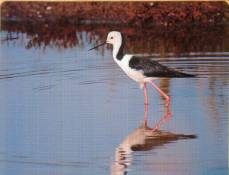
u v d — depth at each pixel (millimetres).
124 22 19984
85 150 10547
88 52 17219
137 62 13453
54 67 15648
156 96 13680
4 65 15781
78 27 20234
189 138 11055
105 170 9672
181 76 13414
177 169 9680
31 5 20500
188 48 17469
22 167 9867
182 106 12875
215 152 10383
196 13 19656
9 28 20062
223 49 17344
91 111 12547
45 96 13477
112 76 15000
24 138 11172
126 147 10641
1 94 13578
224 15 19531
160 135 11227
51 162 10078
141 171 9602
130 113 12469
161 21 19734
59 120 12039
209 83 14305
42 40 18625
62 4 20484
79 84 14297
